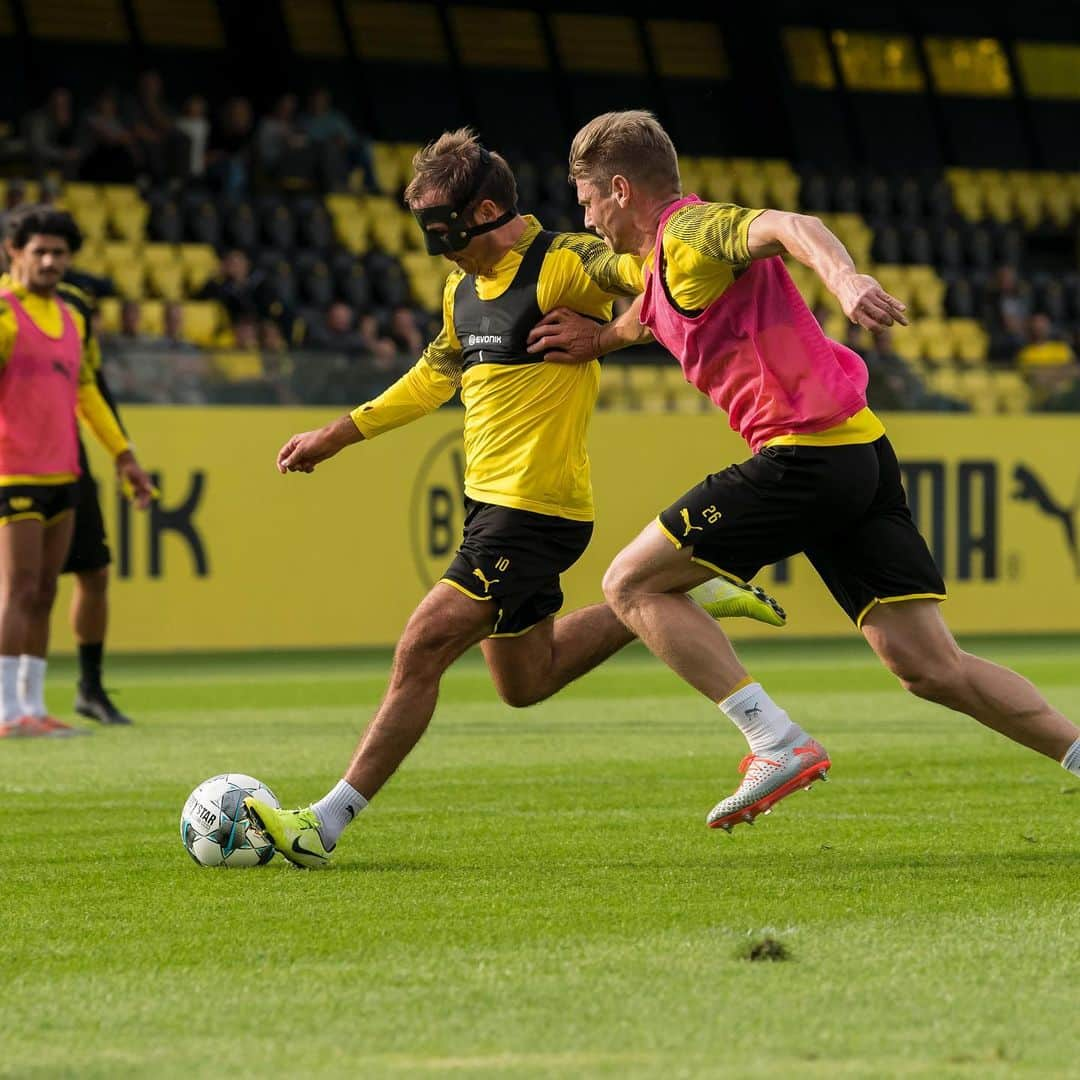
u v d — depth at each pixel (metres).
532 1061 10.39
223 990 12.20
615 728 31.94
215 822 17.53
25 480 29.80
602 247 17.78
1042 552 57.88
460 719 33.69
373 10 80.25
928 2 86.88
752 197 78.81
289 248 66.12
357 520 51.91
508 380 17.83
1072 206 84.75
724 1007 11.57
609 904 15.30
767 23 84.25
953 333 72.81
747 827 20.03
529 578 17.80
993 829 19.72
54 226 29.34
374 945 13.64
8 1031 11.18
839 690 39.91
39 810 21.92
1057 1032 10.95
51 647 49.78
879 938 13.66
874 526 16.84
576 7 83.62
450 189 17.59
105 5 75.88
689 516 16.75
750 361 16.48
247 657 51.12
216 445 50.44
